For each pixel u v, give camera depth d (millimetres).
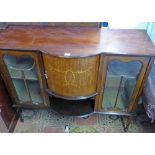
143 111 1581
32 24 1362
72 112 1387
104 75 1109
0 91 1328
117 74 1127
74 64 994
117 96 1274
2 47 1053
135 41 1129
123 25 1391
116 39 1155
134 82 1170
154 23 1344
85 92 1173
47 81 1190
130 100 1264
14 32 1254
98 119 1622
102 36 1197
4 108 1393
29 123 1596
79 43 1105
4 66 1170
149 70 1061
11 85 1299
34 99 1406
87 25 1353
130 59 1012
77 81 1091
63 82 1108
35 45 1077
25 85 1308
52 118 1638
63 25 1359
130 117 1410
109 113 1370
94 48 1041
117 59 1020
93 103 1439
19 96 1401
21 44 1090
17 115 1605
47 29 1296
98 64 1050
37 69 1143
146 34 1234
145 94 1252
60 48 1046
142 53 978
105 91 1249
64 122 1602
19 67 1172
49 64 1053
